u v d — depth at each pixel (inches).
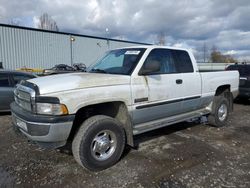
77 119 134.6
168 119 176.7
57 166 139.3
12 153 157.0
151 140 186.4
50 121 115.2
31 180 123.3
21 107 135.9
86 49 1139.3
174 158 151.7
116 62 167.3
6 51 832.3
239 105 358.6
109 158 136.6
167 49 176.7
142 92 150.1
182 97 180.1
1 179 123.6
